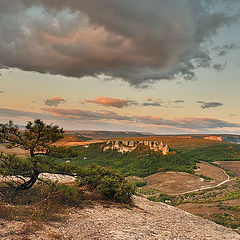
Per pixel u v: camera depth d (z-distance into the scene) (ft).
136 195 70.03
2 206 29.63
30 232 23.95
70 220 32.71
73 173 49.52
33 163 41.16
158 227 37.29
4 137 39.96
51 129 44.55
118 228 32.14
